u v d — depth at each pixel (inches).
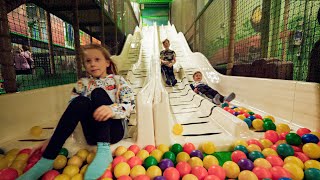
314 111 76.3
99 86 63.7
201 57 216.8
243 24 183.5
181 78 188.1
